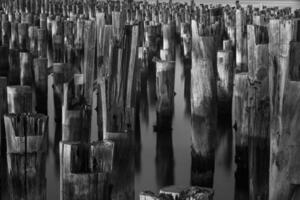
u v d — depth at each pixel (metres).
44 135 6.48
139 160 10.74
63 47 17.02
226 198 9.07
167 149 11.34
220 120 13.16
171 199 4.54
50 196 8.80
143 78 15.77
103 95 7.36
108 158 5.25
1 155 9.63
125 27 7.91
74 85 7.83
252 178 8.62
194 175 9.45
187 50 20.33
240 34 14.51
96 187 5.21
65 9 27.34
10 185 6.50
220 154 11.06
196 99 9.14
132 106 8.09
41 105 12.73
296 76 5.00
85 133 7.85
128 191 7.12
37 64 12.57
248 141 8.98
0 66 13.30
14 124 6.30
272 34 5.74
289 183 5.21
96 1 31.72
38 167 6.49
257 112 8.70
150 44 19.02
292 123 5.05
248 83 8.88
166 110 12.30
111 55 7.60
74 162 5.21
